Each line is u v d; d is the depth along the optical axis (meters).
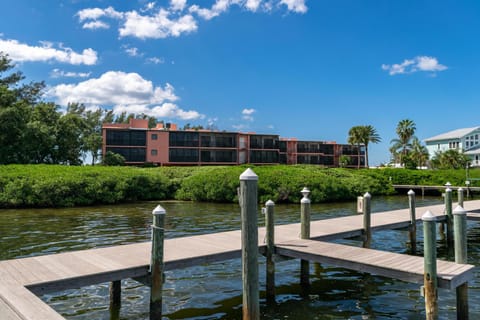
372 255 7.04
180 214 19.78
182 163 51.47
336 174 34.56
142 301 6.84
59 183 23.73
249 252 5.02
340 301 7.01
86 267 5.98
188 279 8.04
